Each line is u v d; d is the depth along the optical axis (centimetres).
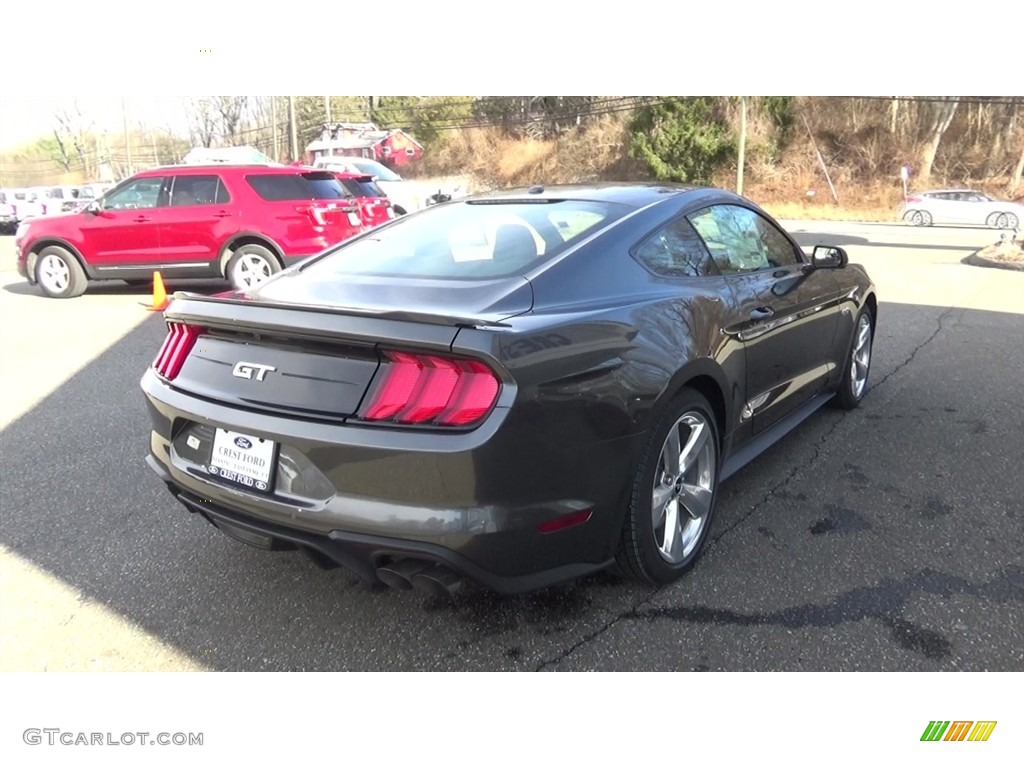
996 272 1205
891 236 2053
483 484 216
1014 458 403
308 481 233
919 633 258
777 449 421
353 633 269
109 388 582
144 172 1019
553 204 323
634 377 251
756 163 3881
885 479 379
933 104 3678
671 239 311
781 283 364
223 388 254
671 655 252
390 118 5128
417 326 220
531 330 228
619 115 4375
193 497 269
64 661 257
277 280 307
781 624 264
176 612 283
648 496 265
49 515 362
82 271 1032
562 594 286
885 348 654
